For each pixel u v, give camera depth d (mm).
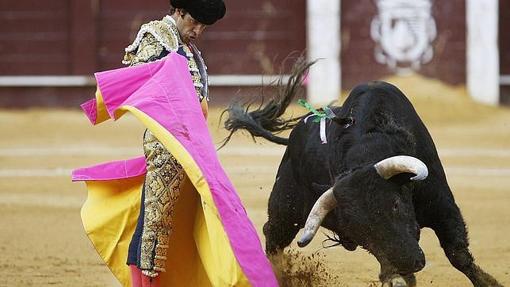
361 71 41031
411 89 39906
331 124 10688
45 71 41406
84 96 41531
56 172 25297
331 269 13680
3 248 15633
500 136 33281
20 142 32375
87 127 36406
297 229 11969
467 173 24828
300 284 12383
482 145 31047
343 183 9219
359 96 10609
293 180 11539
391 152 9766
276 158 27594
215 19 10031
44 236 16672
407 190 9266
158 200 9641
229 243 9180
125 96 9719
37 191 22062
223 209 9242
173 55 9742
